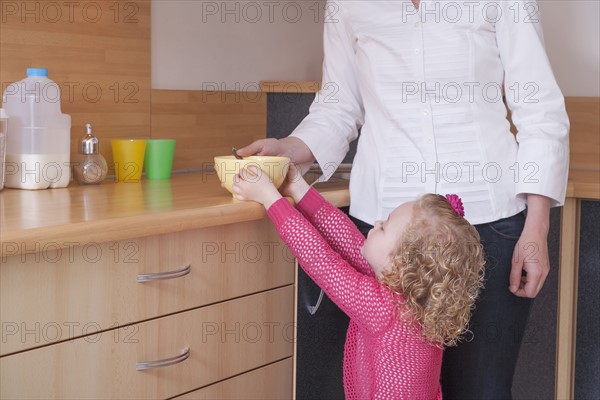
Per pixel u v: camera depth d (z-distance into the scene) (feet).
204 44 8.00
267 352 6.00
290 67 9.11
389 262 5.32
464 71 5.76
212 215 5.21
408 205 5.34
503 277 5.85
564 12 8.46
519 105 5.83
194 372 5.46
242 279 5.73
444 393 6.16
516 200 5.87
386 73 5.93
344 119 6.46
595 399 7.29
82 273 4.68
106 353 4.88
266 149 5.98
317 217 5.79
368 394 5.58
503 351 5.98
